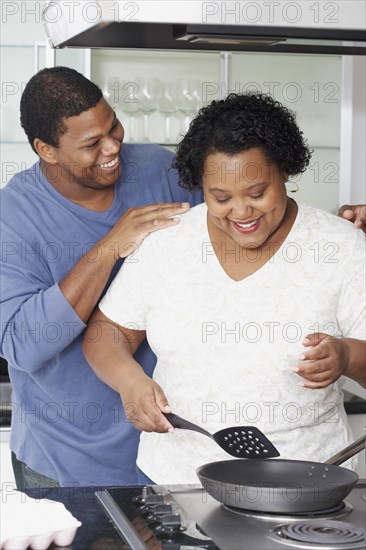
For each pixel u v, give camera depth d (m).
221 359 1.65
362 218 1.99
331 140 3.29
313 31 1.54
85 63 3.27
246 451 1.52
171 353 1.70
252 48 1.75
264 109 1.56
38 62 3.29
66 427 2.07
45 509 1.28
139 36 1.65
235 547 1.22
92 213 2.04
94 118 1.91
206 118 1.57
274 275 1.64
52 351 1.94
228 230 1.61
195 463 1.67
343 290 1.64
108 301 1.80
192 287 1.68
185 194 2.15
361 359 1.62
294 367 1.56
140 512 1.37
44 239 2.02
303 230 1.66
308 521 1.31
